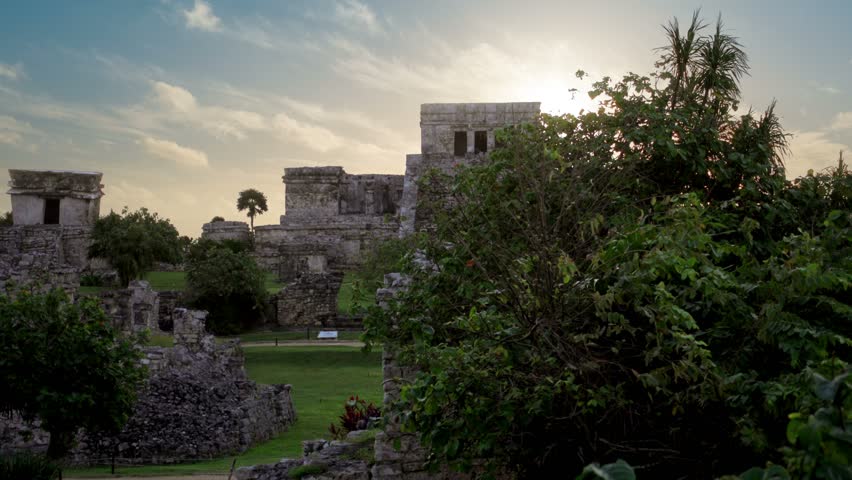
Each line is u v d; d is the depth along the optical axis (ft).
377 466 41.09
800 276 28.68
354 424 62.23
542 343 31.42
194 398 82.84
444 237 43.29
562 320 31.04
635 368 32.09
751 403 26.96
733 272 34.55
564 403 31.27
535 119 49.67
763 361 29.99
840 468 15.17
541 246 32.07
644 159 45.03
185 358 93.15
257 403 87.10
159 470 70.03
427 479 40.78
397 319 37.91
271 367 135.23
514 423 33.14
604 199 41.16
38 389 59.41
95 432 69.05
